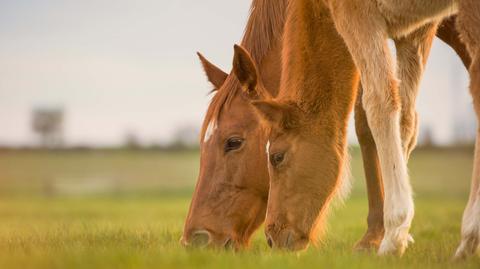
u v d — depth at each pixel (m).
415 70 11.05
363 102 9.48
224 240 10.72
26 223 18.97
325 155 10.21
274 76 11.38
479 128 8.52
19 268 7.73
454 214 20.47
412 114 10.91
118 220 19.78
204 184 11.00
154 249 9.72
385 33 9.60
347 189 10.42
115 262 8.05
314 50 10.45
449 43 12.16
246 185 10.94
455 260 8.43
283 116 10.22
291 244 10.07
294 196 10.15
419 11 9.40
